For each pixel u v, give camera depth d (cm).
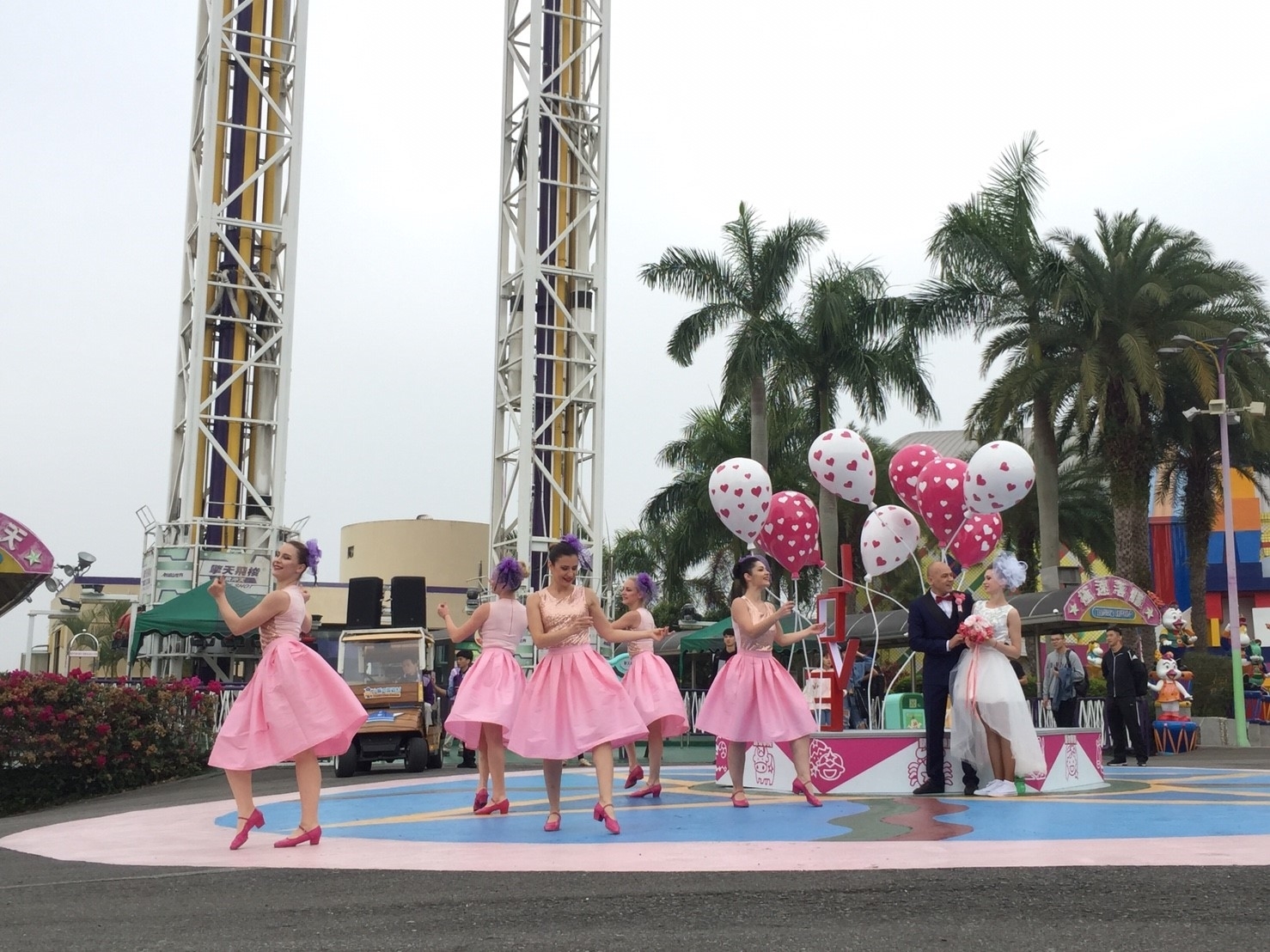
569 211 3334
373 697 1953
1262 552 5059
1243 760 1964
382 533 5172
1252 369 2948
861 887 509
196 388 2755
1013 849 627
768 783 1123
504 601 934
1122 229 2884
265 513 2802
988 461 1152
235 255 2794
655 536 4456
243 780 736
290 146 2900
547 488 3253
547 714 780
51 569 1961
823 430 3127
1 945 424
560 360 3222
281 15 2989
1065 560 4716
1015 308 2955
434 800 1137
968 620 1024
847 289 3094
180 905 513
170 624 2338
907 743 1078
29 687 1691
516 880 559
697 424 3909
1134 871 532
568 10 3400
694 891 510
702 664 3569
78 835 899
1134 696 1744
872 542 1289
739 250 3109
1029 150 2986
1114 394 2942
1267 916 428
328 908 493
